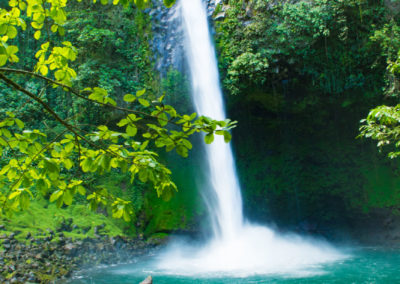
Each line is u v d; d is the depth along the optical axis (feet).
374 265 31.89
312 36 42.19
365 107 47.42
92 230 37.88
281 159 54.49
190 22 48.24
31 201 36.86
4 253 28.04
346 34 41.50
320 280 26.50
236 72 43.96
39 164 7.77
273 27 42.86
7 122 7.56
